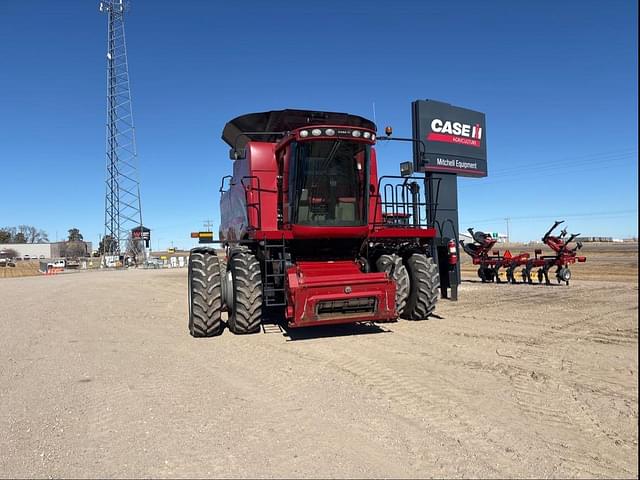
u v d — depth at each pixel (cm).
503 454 336
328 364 573
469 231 1734
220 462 338
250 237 798
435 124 1468
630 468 312
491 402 431
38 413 447
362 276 705
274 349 662
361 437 370
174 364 607
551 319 838
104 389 512
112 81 5156
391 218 889
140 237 5484
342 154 785
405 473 314
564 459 326
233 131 976
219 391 491
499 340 675
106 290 1839
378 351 628
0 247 12025
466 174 1553
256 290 750
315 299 675
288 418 412
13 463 347
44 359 662
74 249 12525
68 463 345
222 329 833
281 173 827
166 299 1445
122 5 5006
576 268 2380
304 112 892
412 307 849
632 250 4903
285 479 312
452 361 569
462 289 1405
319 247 824
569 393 448
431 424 389
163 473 326
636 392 448
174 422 413
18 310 1223
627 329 740
